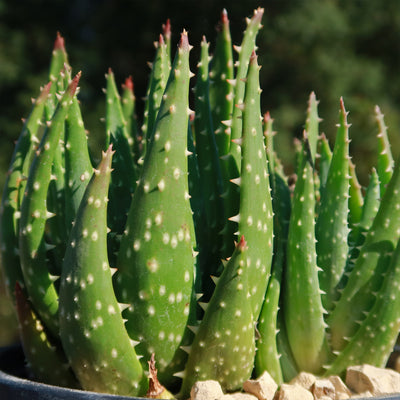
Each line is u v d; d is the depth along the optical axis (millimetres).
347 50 2014
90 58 2027
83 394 417
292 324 453
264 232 432
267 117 471
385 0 2031
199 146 463
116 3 2068
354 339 450
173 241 420
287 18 1895
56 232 454
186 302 427
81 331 418
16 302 440
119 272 425
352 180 488
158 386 422
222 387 433
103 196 412
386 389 439
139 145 503
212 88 474
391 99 2068
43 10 2082
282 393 426
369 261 453
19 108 1888
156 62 462
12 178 452
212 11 1912
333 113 1915
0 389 435
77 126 443
